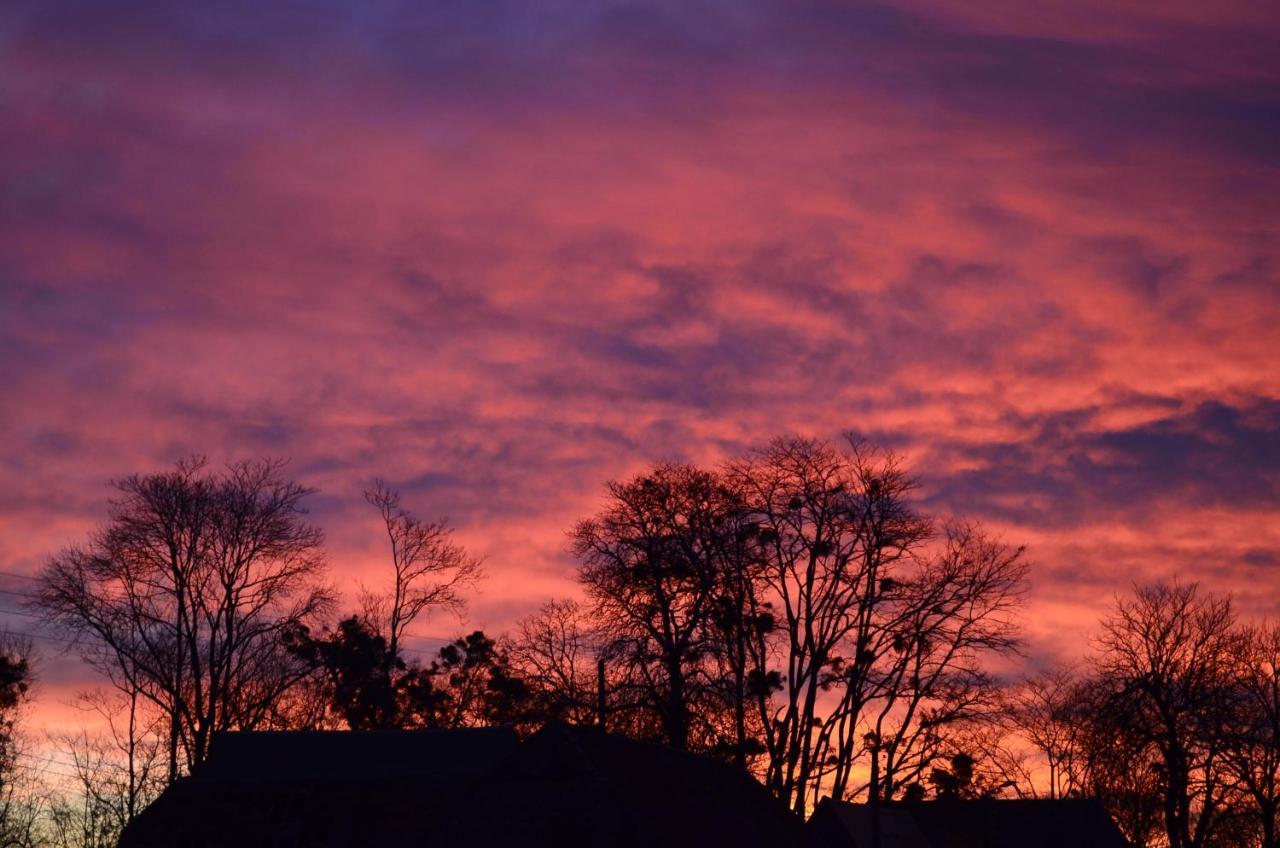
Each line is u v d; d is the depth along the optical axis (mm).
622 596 55219
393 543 63781
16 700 57906
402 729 51375
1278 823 54938
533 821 39500
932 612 53750
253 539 56750
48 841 52938
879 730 53938
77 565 54844
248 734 50562
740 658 54562
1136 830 65250
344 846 47156
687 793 42031
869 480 55281
